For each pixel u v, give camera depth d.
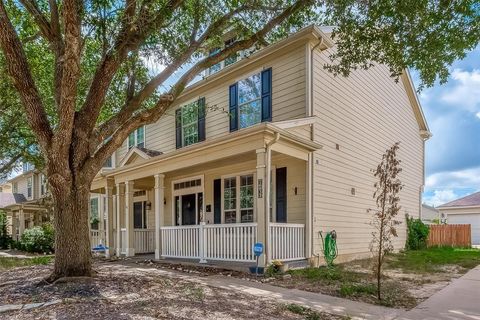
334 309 5.52
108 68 6.73
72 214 6.56
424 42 7.52
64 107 5.87
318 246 10.06
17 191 31.56
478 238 24.97
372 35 7.95
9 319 4.46
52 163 6.25
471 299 6.44
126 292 5.79
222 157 9.52
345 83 11.91
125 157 14.74
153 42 7.71
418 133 18.19
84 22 6.66
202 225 10.16
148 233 14.28
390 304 5.95
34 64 10.45
